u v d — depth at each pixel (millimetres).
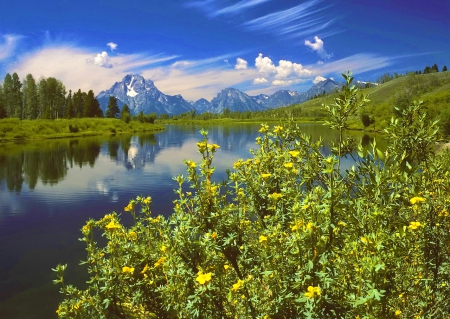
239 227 3049
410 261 2549
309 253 2234
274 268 2521
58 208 17750
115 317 3379
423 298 2451
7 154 41875
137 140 66188
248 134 78000
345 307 2068
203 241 2854
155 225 3592
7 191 21922
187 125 152125
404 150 2469
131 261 3264
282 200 3217
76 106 126812
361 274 2006
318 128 67188
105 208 17531
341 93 2385
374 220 1986
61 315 3160
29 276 10078
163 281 3268
